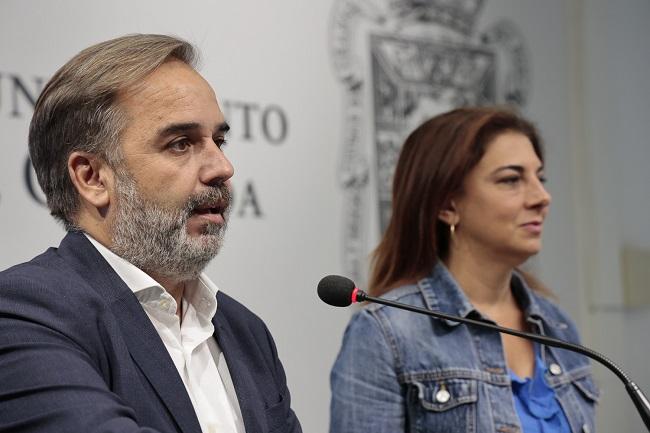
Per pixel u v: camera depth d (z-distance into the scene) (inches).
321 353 205.5
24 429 85.7
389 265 153.4
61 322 92.9
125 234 102.0
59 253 102.4
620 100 275.7
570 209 263.3
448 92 234.1
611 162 270.7
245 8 199.8
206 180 103.0
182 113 102.3
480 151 147.0
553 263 257.3
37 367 87.8
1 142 167.3
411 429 139.3
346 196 212.5
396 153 221.9
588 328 265.1
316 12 211.3
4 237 166.7
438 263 150.5
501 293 151.5
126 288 100.2
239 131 196.2
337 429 139.8
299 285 203.0
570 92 265.3
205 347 107.7
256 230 197.0
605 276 266.4
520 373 147.0
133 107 102.0
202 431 98.0
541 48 257.9
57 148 104.1
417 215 151.3
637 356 273.0
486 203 146.1
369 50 219.6
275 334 198.5
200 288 109.6
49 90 104.6
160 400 96.0
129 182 101.7
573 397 147.6
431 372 139.8
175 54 107.2
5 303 92.7
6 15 169.3
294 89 205.9
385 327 141.4
